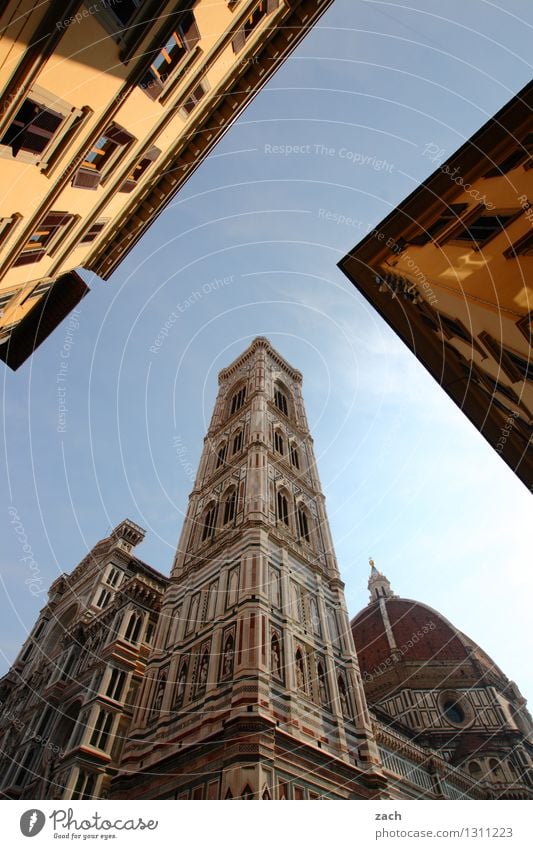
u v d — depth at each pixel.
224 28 21.91
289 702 27.44
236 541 37.53
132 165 24.06
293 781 23.92
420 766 51.84
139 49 17.66
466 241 17.12
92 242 28.14
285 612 32.72
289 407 62.78
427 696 86.19
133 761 28.00
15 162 15.92
